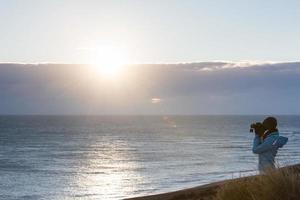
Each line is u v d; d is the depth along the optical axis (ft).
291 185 23.44
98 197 114.73
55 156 237.66
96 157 230.89
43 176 158.71
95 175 159.94
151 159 216.33
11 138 388.16
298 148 268.00
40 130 543.39
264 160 32.63
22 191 127.24
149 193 114.93
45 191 126.62
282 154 219.20
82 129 585.63
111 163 201.36
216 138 402.93
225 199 25.59
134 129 603.67
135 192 118.73
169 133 496.64
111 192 121.19
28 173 167.63
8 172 170.50
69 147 297.94
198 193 44.19
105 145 313.12
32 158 227.20
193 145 313.53
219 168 171.83
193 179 138.10
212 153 247.91
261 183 24.39
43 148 289.53
